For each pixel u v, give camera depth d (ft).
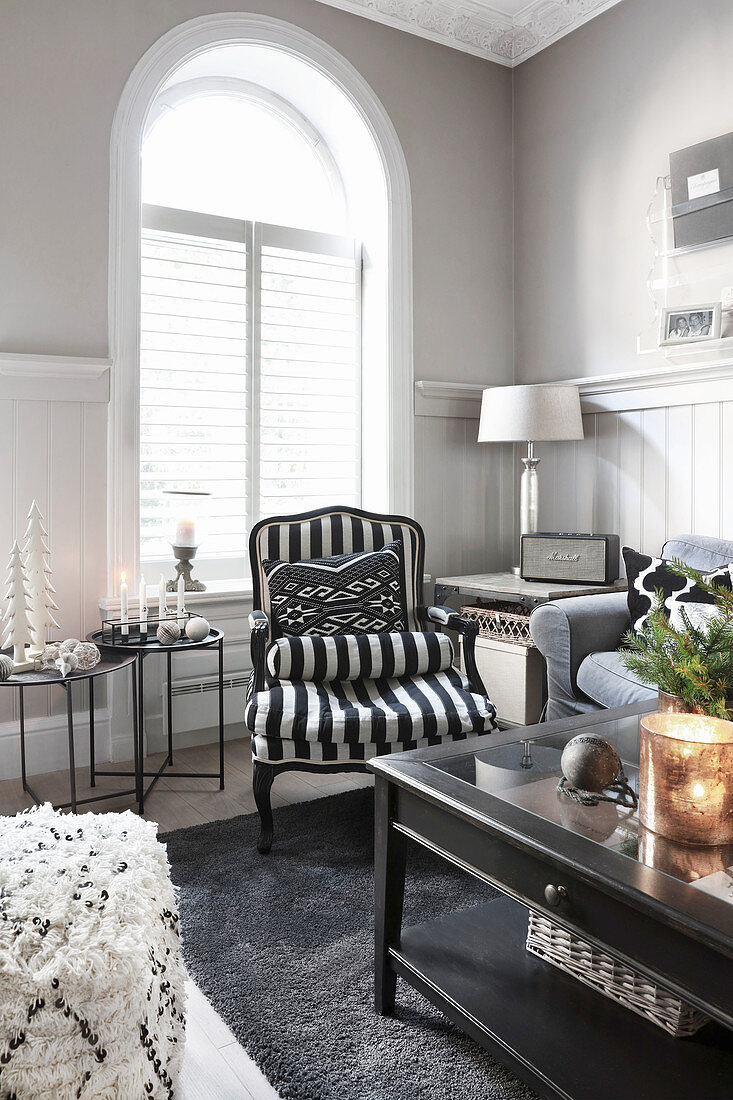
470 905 6.82
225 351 11.93
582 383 12.29
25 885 4.16
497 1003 4.84
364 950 6.18
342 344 13.01
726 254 10.42
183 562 10.70
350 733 7.66
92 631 10.36
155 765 10.41
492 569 13.92
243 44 11.17
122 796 9.34
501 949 5.44
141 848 4.66
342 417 13.15
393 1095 4.72
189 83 11.90
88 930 3.94
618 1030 4.61
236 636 11.48
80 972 3.72
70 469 10.11
